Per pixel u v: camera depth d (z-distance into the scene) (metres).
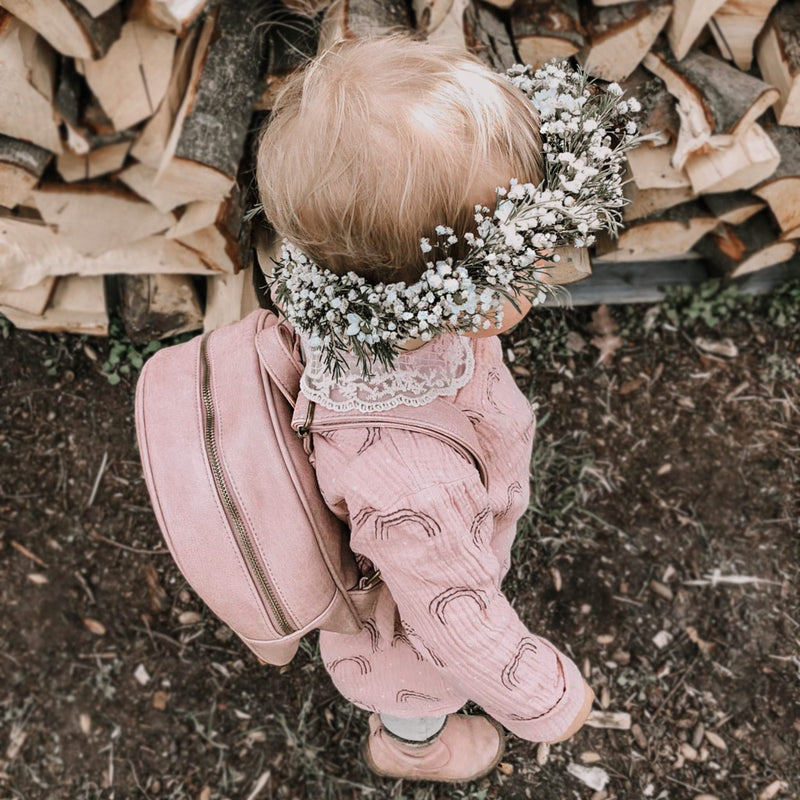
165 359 1.03
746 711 1.93
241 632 1.00
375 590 1.02
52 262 1.80
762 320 2.29
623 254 2.06
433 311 0.73
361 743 1.89
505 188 0.74
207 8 1.46
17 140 1.50
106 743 1.90
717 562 2.06
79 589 2.01
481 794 1.85
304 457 0.93
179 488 0.93
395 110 0.69
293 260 0.84
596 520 2.09
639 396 2.22
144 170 1.59
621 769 1.88
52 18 1.26
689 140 1.68
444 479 0.81
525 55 1.60
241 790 1.87
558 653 0.99
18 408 2.11
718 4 1.51
